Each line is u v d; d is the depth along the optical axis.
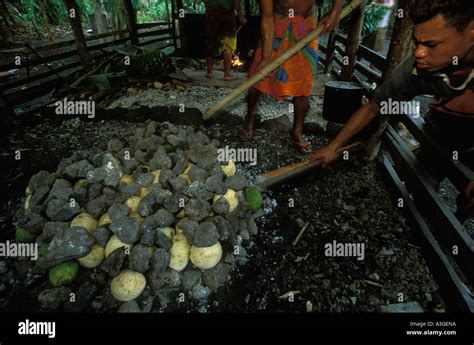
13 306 1.67
